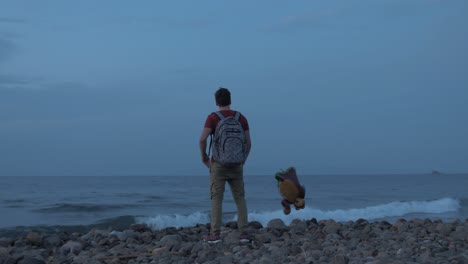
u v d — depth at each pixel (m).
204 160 6.33
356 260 5.13
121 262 5.81
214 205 6.32
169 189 43.09
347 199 30.70
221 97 6.16
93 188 44.75
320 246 6.35
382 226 9.25
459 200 23.39
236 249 6.09
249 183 67.06
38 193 33.81
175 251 6.37
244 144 6.21
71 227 11.98
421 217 17.23
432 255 5.56
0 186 48.44
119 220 13.65
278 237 7.59
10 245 7.37
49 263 5.68
